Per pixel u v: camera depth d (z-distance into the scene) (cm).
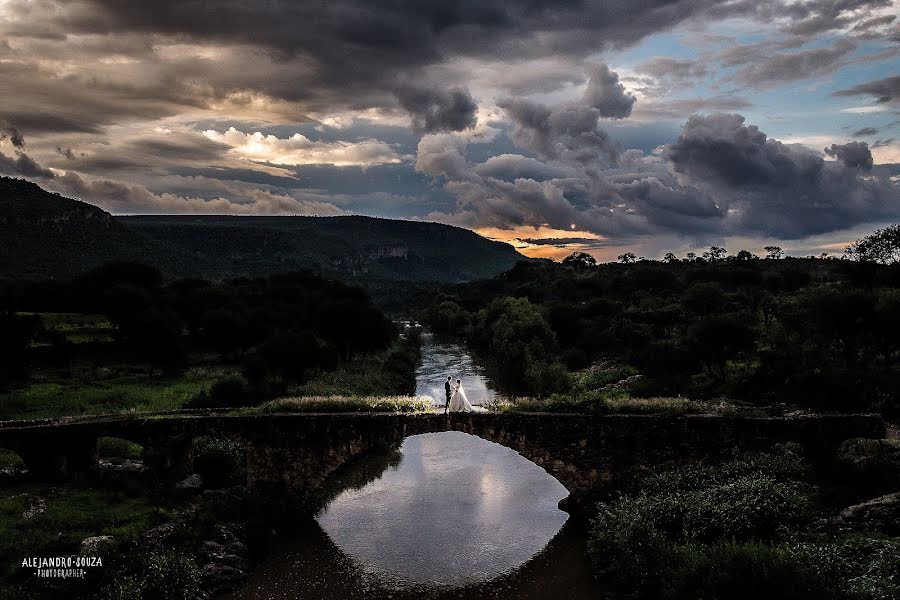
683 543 2828
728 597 2300
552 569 3212
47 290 11812
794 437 3388
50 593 2578
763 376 5375
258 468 3784
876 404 3969
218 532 3319
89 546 2880
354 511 4047
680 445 3497
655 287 14388
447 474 4806
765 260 18238
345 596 3003
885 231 7938
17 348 6925
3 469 3922
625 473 3559
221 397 5706
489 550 3456
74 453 3741
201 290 11081
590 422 3600
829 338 5456
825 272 13762
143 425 3753
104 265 12412
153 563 2789
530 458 3659
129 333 7912
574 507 3844
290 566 3297
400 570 3250
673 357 6419
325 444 3753
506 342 9100
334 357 7831
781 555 2308
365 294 13738
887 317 4891
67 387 6538
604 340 9162
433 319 19038
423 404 4072
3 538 2923
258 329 9419
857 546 2375
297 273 15988
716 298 9431
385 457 5297
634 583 2805
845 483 3044
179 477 3741
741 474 3197
